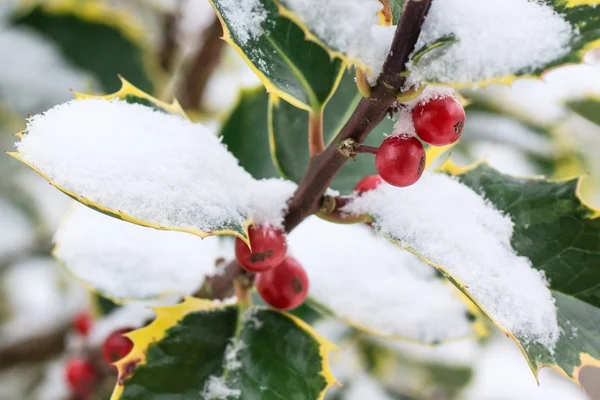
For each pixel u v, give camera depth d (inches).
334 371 17.4
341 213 11.0
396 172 10.3
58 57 18.6
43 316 18.2
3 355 16.6
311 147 11.0
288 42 10.8
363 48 10.1
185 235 13.0
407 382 20.1
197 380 11.2
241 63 22.8
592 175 20.6
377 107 10.3
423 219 10.8
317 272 12.8
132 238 12.8
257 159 12.7
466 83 10.0
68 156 10.3
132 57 19.0
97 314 14.1
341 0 10.0
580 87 17.9
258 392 11.2
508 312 10.6
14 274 23.2
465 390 18.8
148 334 11.3
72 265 12.6
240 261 11.0
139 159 10.5
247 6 10.7
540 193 11.5
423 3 10.0
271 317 11.6
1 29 18.7
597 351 10.9
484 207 11.4
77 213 13.0
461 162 18.6
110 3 22.5
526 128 19.1
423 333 12.6
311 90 10.8
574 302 11.1
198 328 11.4
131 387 11.1
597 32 9.9
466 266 10.6
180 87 18.8
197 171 10.6
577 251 11.2
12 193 23.3
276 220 10.9
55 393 16.6
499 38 10.0
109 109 10.9
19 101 18.1
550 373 21.1
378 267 12.9
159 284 12.6
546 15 10.0
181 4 20.2
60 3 18.7
